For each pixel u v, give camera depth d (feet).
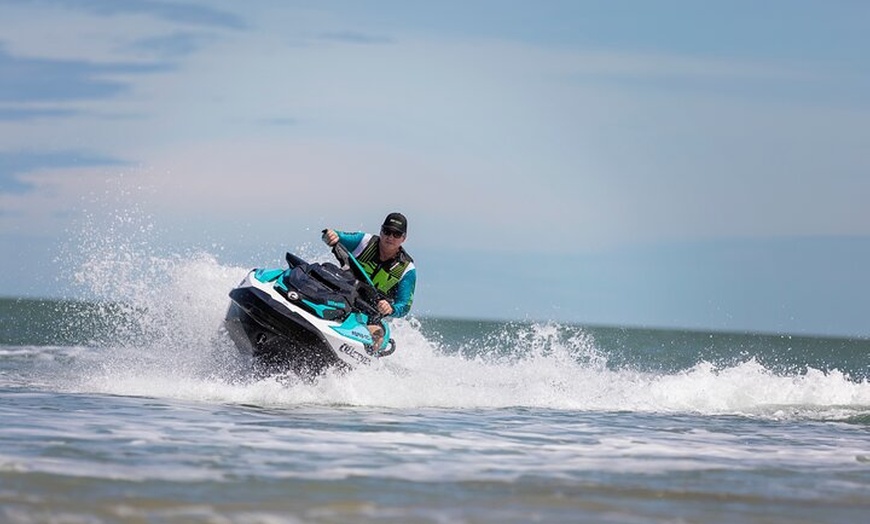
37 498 64.18
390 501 68.64
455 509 67.10
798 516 70.13
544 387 157.99
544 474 82.79
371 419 114.11
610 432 114.11
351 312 134.00
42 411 108.47
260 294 128.67
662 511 69.62
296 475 76.69
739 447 106.52
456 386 147.54
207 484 71.36
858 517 70.69
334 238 139.03
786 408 150.92
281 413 115.03
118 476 72.69
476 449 95.45
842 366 471.21
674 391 157.07
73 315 532.73
